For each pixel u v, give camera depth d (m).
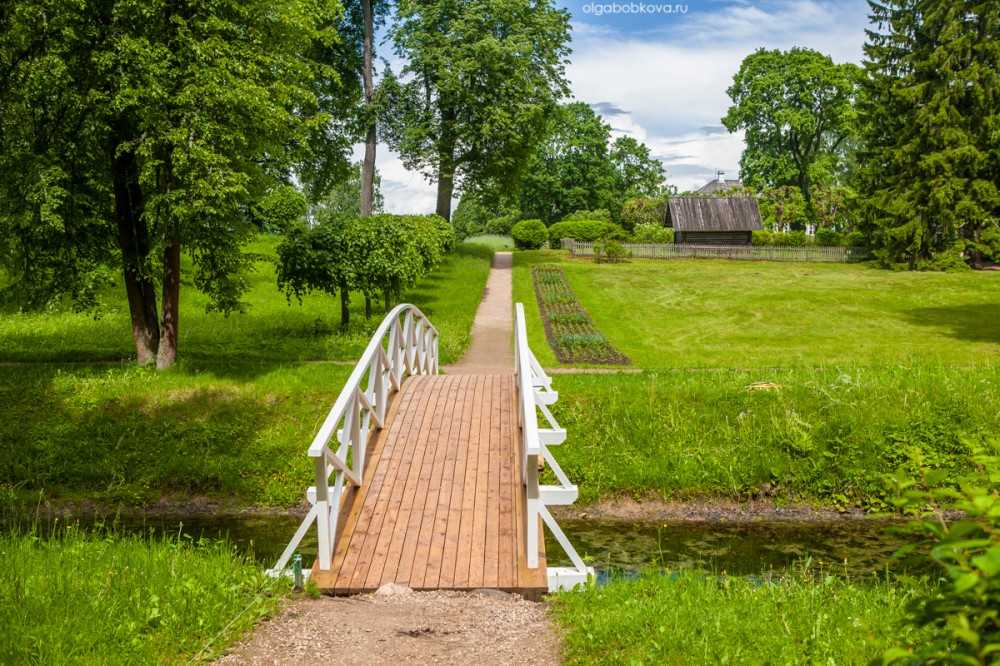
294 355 22.41
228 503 14.34
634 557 11.84
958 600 2.69
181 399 17.06
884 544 12.41
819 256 50.84
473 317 30.31
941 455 14.45
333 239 25.11
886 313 31.83
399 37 42.16
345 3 42.50
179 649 5.35
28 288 19.45
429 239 32.66
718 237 56.84
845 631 5.62
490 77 41.50
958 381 16.61
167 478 14.84
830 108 68.06
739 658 5.15
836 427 15.19
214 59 17.30
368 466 10.16
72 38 16.36
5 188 17.16
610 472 14.54
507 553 8.17
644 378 18.16
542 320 30.58
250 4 18.28
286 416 16.64
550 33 43.94
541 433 10.17
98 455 15.44
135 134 18.33
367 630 6.05
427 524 8.76
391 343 12.73
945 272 43.97
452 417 11.77
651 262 49.16
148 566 6.99
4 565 6.65
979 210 44.03
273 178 21.72
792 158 71.88
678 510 13.94
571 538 12.80
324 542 7.89
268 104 18.06
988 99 44.41
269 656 5.38
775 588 7.12
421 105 43.06
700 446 15.09
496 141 42.47
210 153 16.92
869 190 48.50
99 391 17.28
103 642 5.25
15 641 5.02
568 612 6.59
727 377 18.02
